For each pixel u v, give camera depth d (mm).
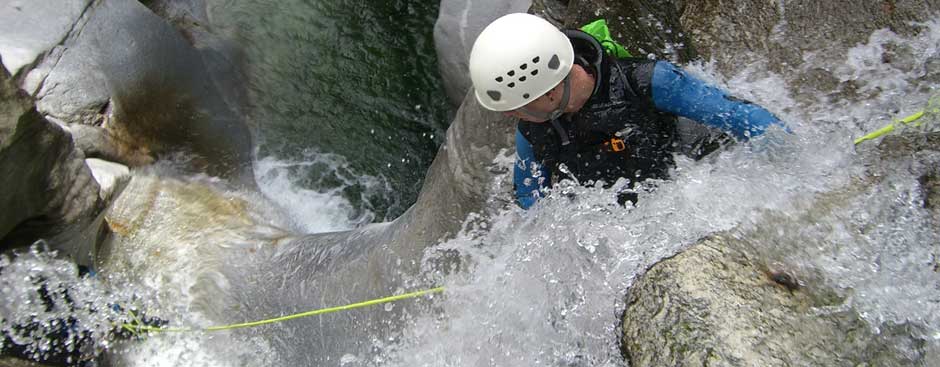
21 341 3826
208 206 5082
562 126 2629
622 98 2514
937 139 2672
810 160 2732
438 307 3500
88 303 4168
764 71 3354
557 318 2949
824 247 2484
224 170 5348
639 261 2729
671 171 2775
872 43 3191
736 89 3361
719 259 2475
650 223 2771
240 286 4516
